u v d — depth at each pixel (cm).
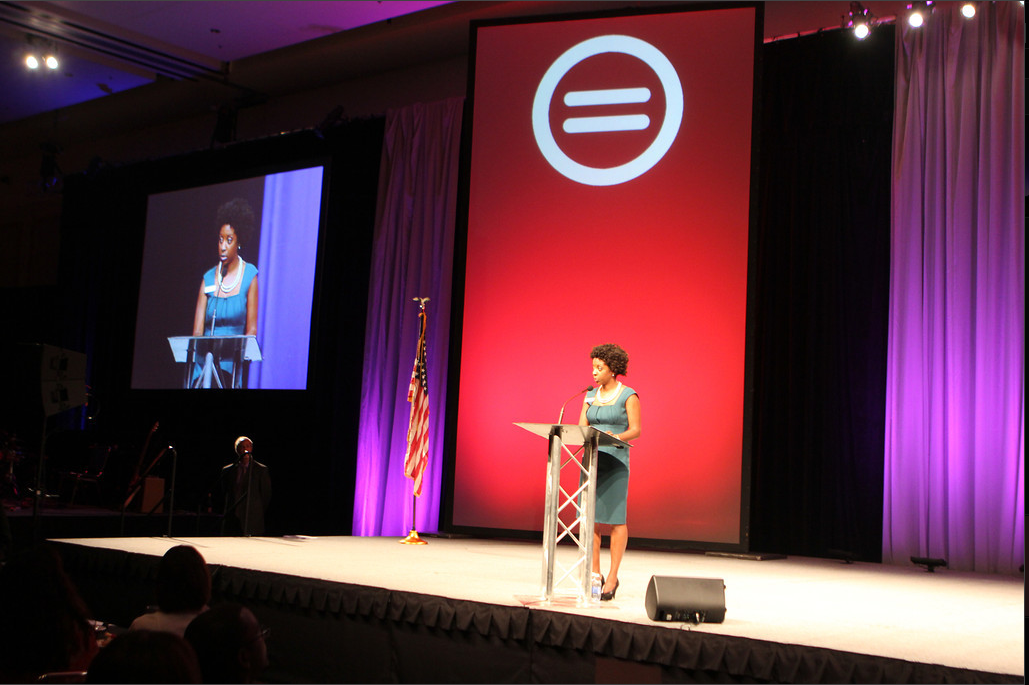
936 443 777
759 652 356
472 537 873
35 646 219
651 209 796
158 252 1270
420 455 826
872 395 818
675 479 764
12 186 1612
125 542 651
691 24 801
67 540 636
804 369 849
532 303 827
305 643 497
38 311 1469
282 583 508
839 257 841
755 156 772
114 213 1370
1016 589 587
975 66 792
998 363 755
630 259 798
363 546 725
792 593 514
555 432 445
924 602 493
